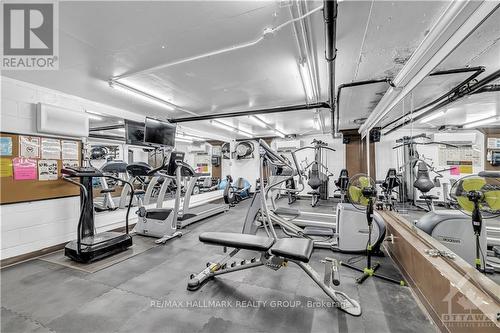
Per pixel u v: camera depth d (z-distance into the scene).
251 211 3.33
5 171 2.91
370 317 1.83
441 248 2.04
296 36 2.29
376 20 2.04
